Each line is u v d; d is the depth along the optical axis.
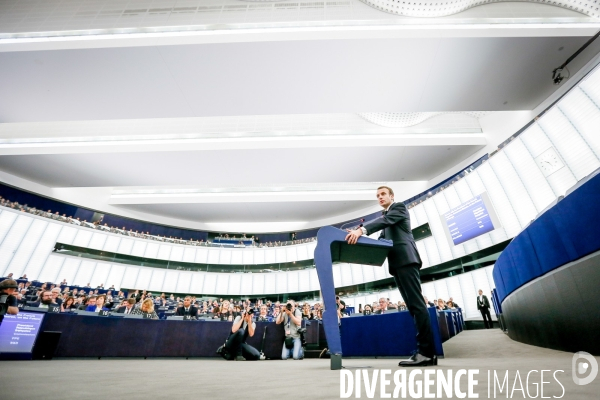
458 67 8.25
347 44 7.65
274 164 13.12
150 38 7.64
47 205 14.76
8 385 0.99
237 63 8.20
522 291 3.71
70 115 9.89
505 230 10.33
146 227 18.06
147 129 12.19
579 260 2.37
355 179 14.24
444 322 5.71
